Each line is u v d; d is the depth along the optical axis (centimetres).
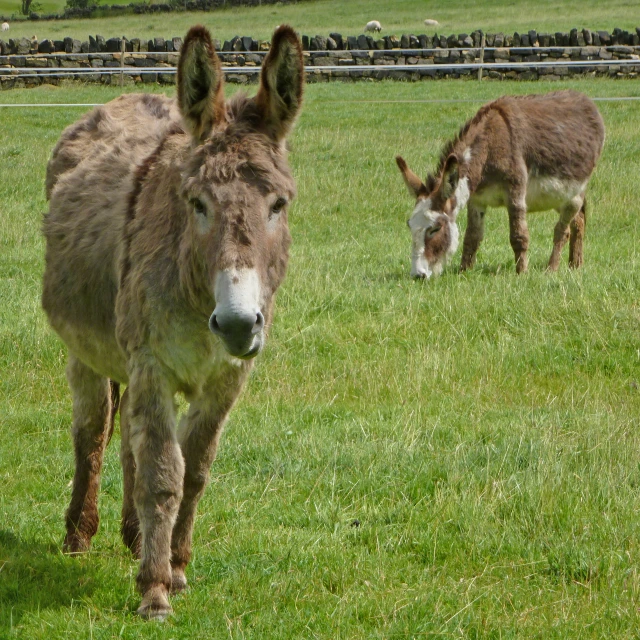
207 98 601
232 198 564
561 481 856
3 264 1677
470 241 1745
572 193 1772
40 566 738
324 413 1076
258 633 636
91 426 793
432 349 1248
